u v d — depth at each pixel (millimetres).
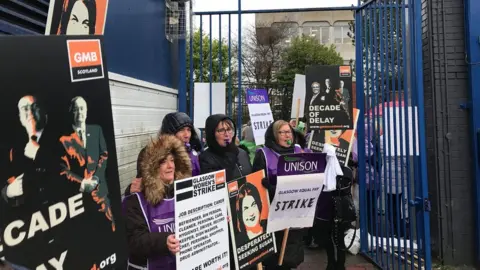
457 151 4461
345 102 4277
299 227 2979
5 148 1077
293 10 5211
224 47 10188
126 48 3752
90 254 1349
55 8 2305
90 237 1353
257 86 7230
